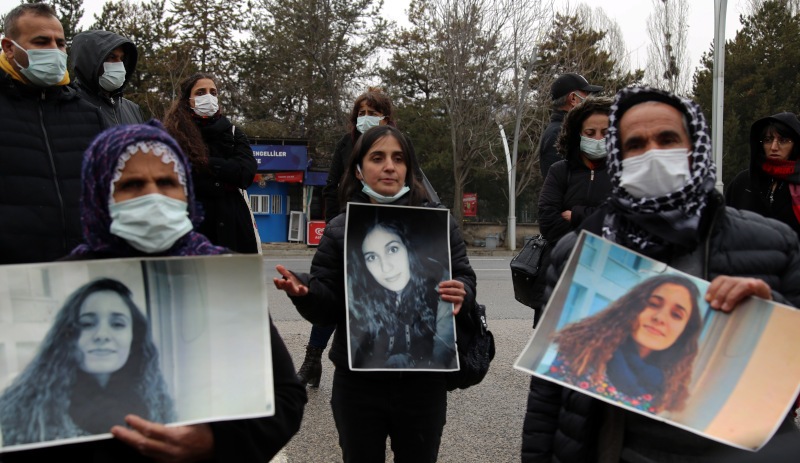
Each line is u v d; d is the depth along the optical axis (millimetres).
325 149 36031
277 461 3904
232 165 4484
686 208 1985
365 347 2725
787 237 2008
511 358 6250
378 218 2893
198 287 1809
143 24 34156
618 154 2121
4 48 3344
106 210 1876
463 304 2906
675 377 1812
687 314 1864
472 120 27641
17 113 3318
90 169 1879
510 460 3965
